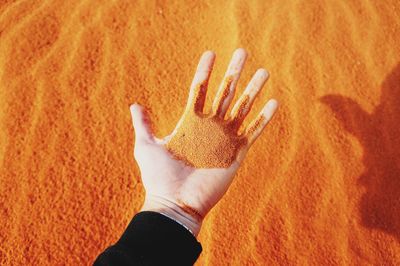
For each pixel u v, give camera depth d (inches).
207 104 27.3
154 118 26.6
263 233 23.7
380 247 24.3
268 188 24.9
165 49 29.0
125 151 25.4
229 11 31.0
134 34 29.4
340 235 24.2
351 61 29.8
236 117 21.4
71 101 26.5
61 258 22.4
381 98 28.6
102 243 23.0
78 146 25.2
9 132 25.2
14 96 26.3
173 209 19.1
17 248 22.4
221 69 28.6
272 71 28.7
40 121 25.7
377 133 27.3
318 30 30.8
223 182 20.1
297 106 27.6
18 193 23.7
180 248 17.1
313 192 25.1
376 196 25.4
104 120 26.1
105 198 24.0
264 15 31.0
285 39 30.0
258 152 25.9
